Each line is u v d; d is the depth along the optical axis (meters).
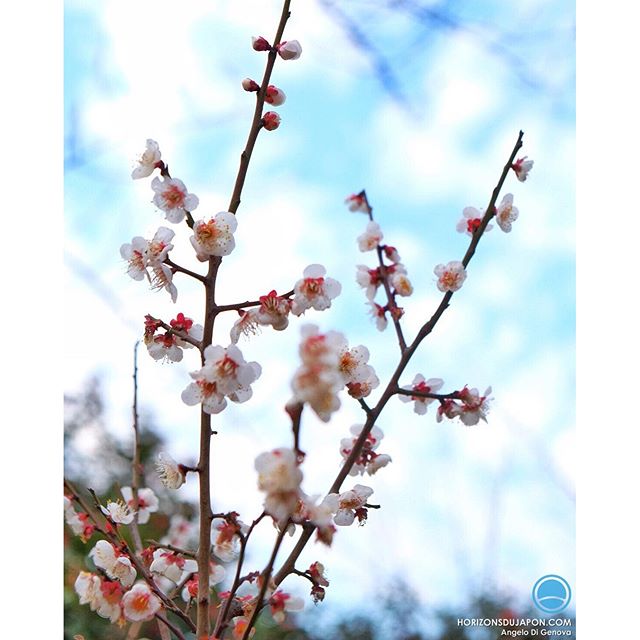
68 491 0.88
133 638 0.87
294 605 0.79
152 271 0.81
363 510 0.82
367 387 0.83
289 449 0.70
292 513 0.74
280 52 0.84
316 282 0.80
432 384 0.87
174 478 0.79
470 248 0.85
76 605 1.12
